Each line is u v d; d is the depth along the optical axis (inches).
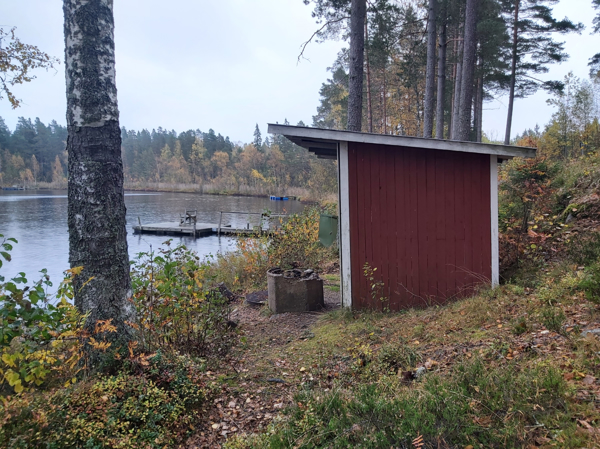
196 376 142.5
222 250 713.6
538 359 122.3
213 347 186.9
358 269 241.1
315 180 1492.4
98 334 136.6
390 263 240.5
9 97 268.1
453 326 179.9
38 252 654.5
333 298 284.7
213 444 116.7
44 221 1049.5
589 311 151.6
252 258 376.2
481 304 196.2
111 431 107.6
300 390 141.3
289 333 221.5
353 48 398.9
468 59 486.6
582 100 882.1
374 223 239.9
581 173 323.3
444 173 239.1
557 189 318.3
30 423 98.0
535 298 185.0
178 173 3186.5
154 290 175.3
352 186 238.8
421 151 238.8
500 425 94.0
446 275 240.4
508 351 134.4
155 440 111.2
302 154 2351.1
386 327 201.9
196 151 3287.4
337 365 162.9
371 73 911.0
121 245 144.6
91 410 111.5
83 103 137.7
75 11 137.2
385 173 239.0
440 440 92.1
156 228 936.9
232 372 165.3
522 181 291.0
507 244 259.3
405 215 239.9
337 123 1387.8
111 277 140.3
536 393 99.6
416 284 241.1
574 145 842.8
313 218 442.6
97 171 138.9
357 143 238.5
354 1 396.2
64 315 134.8
